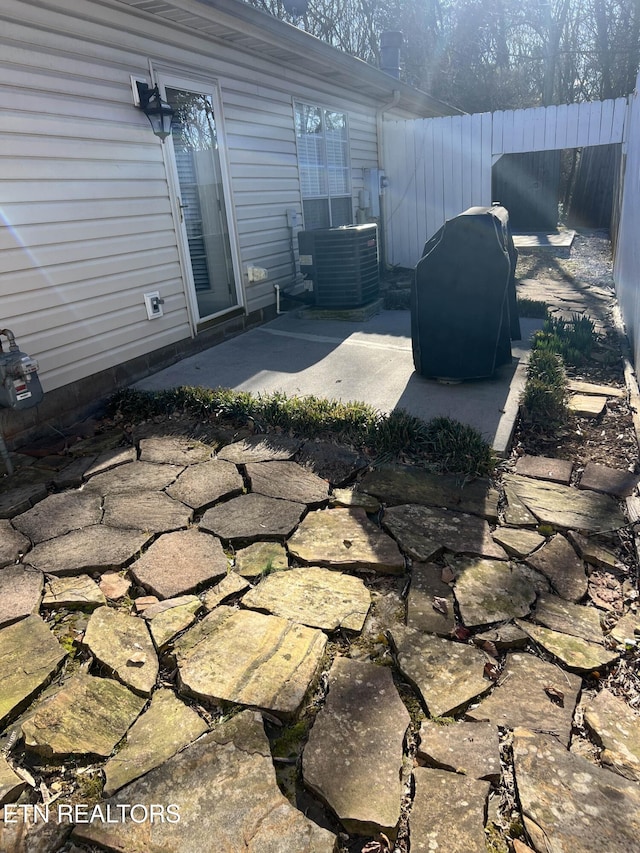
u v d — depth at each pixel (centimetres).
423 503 346
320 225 897
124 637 243
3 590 273
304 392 500
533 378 502
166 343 577
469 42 2231
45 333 448
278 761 194
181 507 340
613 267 1055
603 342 652
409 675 226
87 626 251
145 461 398
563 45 2330
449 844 166
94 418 481
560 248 1346
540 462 394
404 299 818
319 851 164
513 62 2381
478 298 477
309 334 684
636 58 2145
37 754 195
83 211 470
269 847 165
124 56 501
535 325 714
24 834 170
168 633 245
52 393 457
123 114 504
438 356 502
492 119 1036
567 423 450
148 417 471
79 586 276
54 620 257
